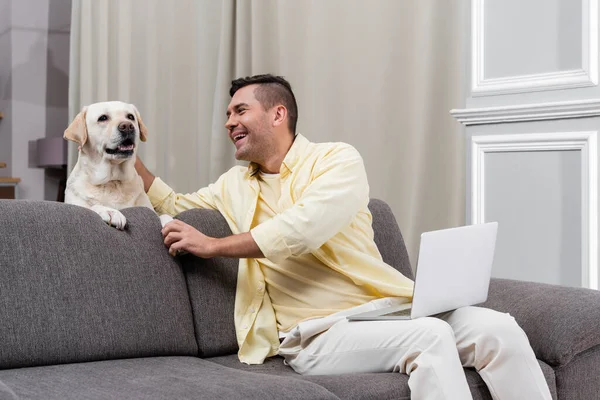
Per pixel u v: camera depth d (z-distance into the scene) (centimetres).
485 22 253
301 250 176
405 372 161
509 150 245
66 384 135
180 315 175
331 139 364
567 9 232
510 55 246
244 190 199
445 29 319
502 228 248
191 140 439
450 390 150
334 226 178
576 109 225
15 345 148
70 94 489
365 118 351
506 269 248
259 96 197
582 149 227
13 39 501
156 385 135
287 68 379
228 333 184
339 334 170
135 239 176
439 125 323
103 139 209
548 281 237
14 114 503
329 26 362
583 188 227
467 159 259
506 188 247
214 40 414
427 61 322
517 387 159
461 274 170
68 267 160
